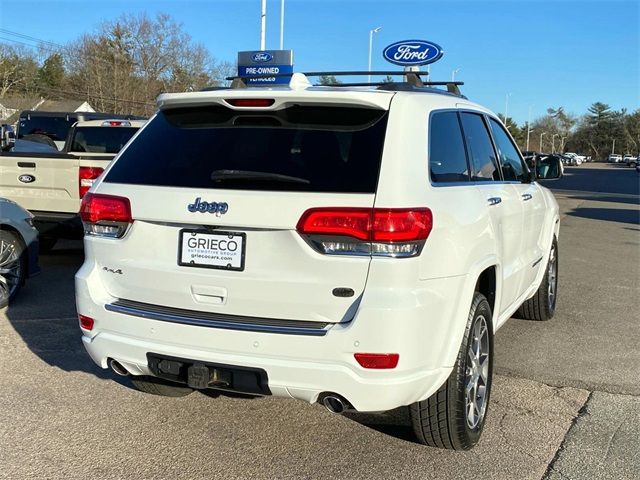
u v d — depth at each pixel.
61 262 9.27
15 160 8.45
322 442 3.89
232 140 3.50
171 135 3.70
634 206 23.86
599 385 4.84
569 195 30.36
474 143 4.27
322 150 3.28
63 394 4.50
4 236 6.61
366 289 3.04
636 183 45.06
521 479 3.47
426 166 3.32
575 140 162.00
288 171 3.24
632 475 3.52
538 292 6.41
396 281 3.03
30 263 6.88
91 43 65.25
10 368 4.96
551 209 6.36
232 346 3.21
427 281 3.16
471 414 3.76
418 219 3.09
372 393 3.07
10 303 6.78
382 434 4.00
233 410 4.32
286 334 3.11
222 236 3.27
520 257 5.14
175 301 3.41
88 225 3.66
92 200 3.63
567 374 5.07
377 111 3.33
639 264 10.40
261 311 3.22
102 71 64.62
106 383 4.72
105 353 3.58
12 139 9.00
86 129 10.81
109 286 3.62
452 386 3.49
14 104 65.88
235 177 3.29
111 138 10.88
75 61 67.12
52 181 8.43
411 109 3.39
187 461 3.63
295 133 3.39
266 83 4.41
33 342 5.58
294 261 3.12
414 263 3.07
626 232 15.18
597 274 9.41
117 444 3.81
